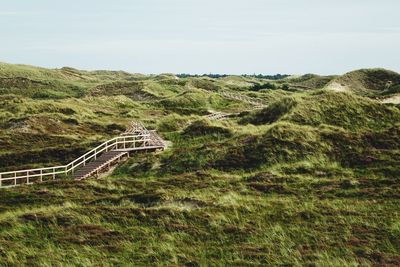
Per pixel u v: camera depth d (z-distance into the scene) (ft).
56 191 101.91
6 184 125.18
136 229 74.18
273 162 113.29
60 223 77.56
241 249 65.51
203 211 80.64
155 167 124.06
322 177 101.50
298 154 115.85
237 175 108.78
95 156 136.26
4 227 76.18
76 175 123.03
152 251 65.92
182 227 74.33
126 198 91.56
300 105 151.94
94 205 89.40
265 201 86.07
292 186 95.50
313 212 78.59
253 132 136.36
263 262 61.67
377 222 73.05
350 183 93.04
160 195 90.63
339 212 78.23
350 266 58.90
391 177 97.76
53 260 63.36
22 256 64.75
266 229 72.49
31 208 91.04
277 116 160.56
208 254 64.80
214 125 162.71
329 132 127.13
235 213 79.77
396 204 80.28
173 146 151.84
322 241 67.26
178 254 64.64
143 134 157.69
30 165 142.92
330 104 152.76
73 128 200.44
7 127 196.65
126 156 139.13
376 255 61.72
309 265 59.72
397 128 129.59
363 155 112.27
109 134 196.03
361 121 145.48
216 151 124.06
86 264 61.98
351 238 67.41
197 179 105.81
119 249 67.10
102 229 74.43
